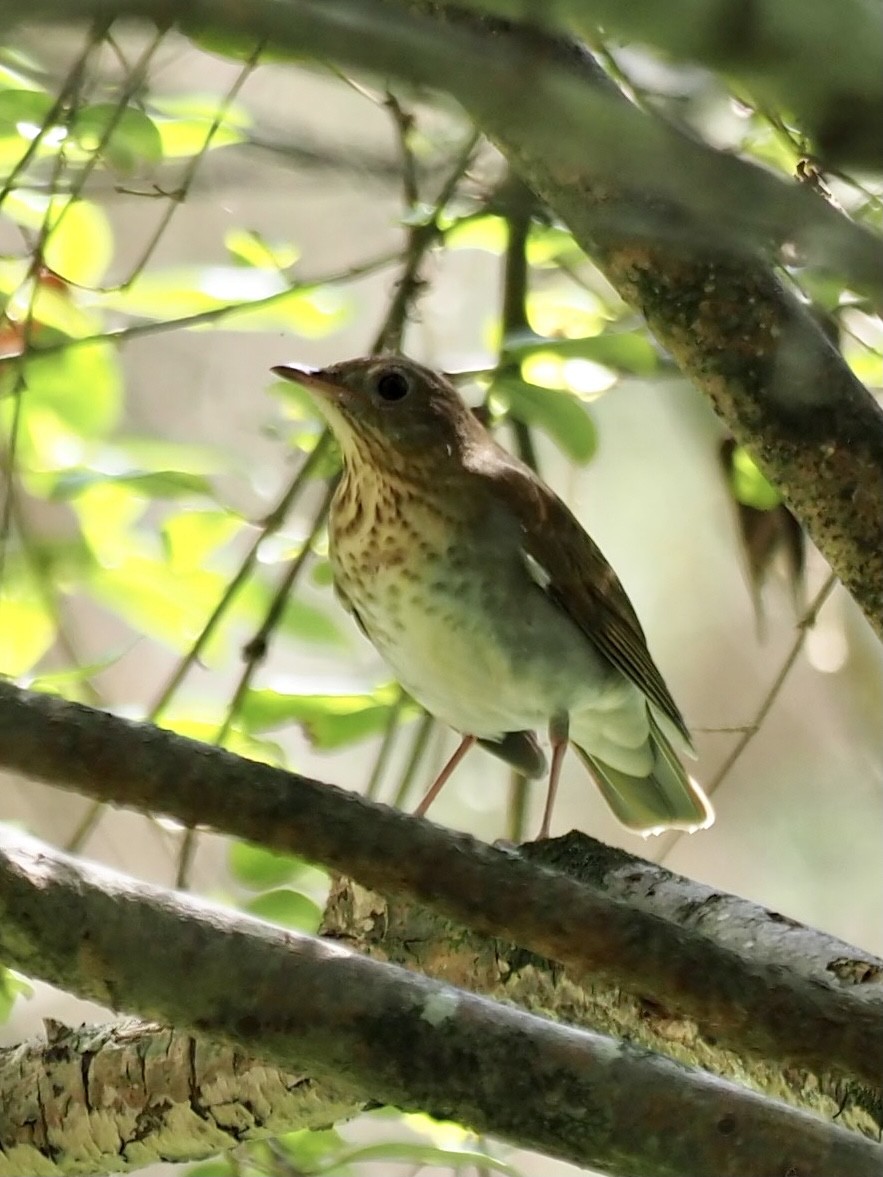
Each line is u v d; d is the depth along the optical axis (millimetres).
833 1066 5523
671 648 6215
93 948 5598
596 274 5875
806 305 5730
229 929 5602
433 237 5789
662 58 2516
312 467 5809
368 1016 5598
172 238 6031
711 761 6211
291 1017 5598
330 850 5465
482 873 5516
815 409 5680
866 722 6113
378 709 5828
